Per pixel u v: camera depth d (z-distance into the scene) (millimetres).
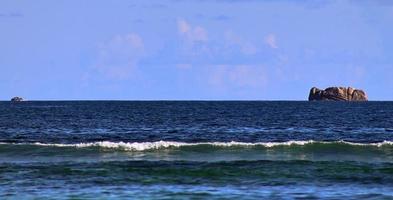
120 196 50219
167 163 67625
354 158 75688
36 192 51594
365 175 60719
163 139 108250
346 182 57219
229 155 77500
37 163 68312
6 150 78812
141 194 51125
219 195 50719
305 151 81312
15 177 58875
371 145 83125
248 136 115688
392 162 70438
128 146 80500
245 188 54156
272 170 63188
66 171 62125
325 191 52594
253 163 67438
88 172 61562
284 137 114375
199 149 80375
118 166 65250
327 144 82188
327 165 66250
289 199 48844
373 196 50125
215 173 61406
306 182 57219
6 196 49781
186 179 58500
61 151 79000
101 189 53250
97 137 111375
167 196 50250
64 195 50375
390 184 56156
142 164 66812
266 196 50219
